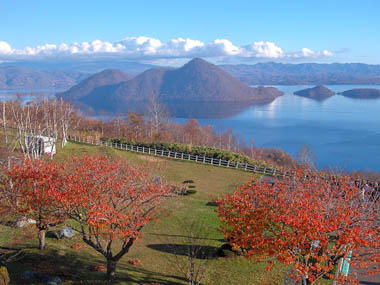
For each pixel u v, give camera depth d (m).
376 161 92.12
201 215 29.12
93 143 60.22
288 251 13.98
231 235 17.12
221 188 39.78
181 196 34.03
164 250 22.36
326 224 13.31
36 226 18.31
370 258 14.80
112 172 17.25
